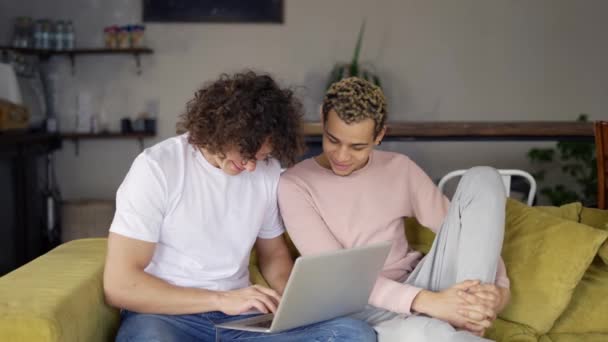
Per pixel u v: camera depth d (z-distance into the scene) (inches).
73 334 53.0
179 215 60.3
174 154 61.1
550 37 200.5
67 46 190.9
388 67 199.5
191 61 196.9
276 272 68.9
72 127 196.9
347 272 56.4
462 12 198.8
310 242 67.8
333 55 198.1
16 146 159.0
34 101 187.8
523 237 77.0
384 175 71.6
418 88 200.5
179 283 61.6
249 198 64.4
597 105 202.2
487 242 63.7
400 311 64.5
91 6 195.2
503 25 199.8
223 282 63.3
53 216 189.6
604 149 101.9
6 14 193.6
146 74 197.2
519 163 202.7
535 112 202.4
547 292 72.6
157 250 61.9
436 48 199.5
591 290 77.0
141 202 58.0
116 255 57.6
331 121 65.5
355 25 198.1
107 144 199.8
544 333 73.6
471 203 65.2
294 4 197.0
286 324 54.8
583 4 199.8
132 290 57.1
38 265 65.0
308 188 70.0
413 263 73.3
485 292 61.7
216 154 58.6
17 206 161.3
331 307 58.2
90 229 179.6
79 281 59.4
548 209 87.5
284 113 59.3
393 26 198.4
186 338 59.3
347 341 56.7
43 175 195.5
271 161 67.9
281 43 197.5
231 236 63.0
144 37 195.9
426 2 198.1
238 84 58.5
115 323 64.3
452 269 66.5
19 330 49.8
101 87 196.7
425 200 72.4
